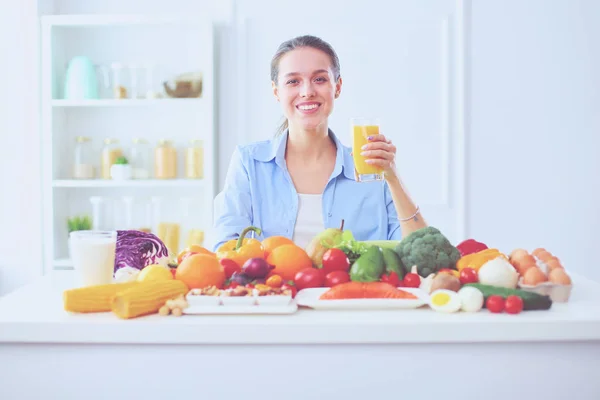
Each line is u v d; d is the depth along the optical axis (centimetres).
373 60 346
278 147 210
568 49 348
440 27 345
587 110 350
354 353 115
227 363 115
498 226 354
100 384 116
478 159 351
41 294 141
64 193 355
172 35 351
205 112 336
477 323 114
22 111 346
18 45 344
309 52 196
